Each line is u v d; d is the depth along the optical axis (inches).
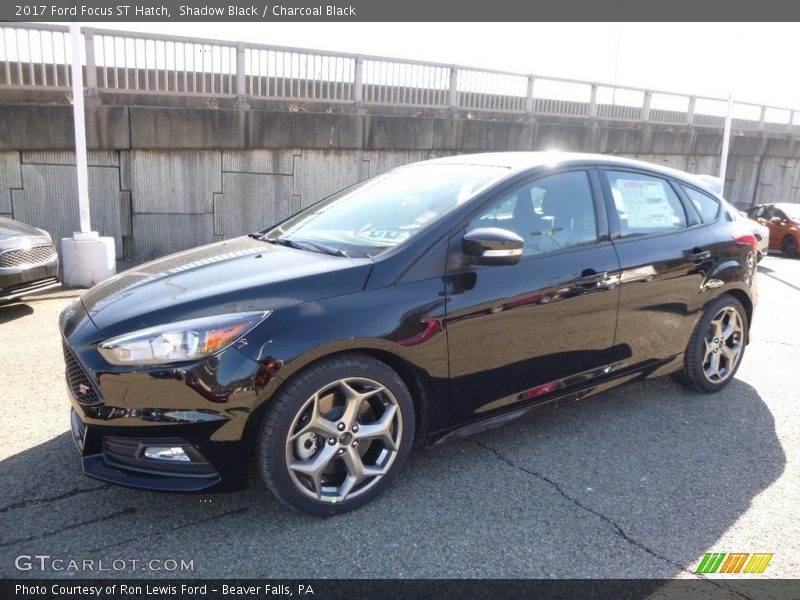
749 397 171.5
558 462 130.5
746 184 822.5
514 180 129.4
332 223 139.5
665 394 171.9
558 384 134.0
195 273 117.1
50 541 99.7
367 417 112.0
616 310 139.7
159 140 360.8
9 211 331.0
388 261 112.3
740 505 115.2
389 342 107.4
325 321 102.5
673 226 158.2
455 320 114.7
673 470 128.1
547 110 607.8
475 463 129.3
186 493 98.9
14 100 332.2
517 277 123.0
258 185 406.9
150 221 372.8
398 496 115.6
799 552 101.3
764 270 433.4
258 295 103.2
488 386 122.3
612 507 113.6
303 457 104.7
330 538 102.1
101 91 357.1
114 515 107.3
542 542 102.4
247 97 402.3
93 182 350.6
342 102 452.1
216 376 96.3
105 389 98.2
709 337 168.7
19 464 123.3
